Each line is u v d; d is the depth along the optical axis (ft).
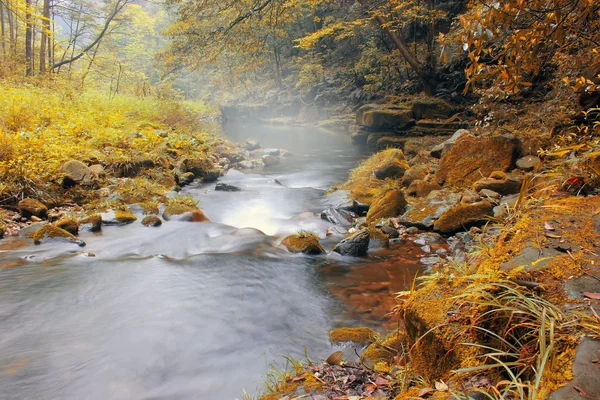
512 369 5.58
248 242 18.84
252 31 48.24
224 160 42.57
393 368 7.75
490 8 8.19
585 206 9.18
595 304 5.66
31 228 19.65
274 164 43.70
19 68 55.36
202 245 18.83
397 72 75.66
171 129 46.80
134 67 128.98
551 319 5.13
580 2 8.64
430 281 8.29
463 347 6.29
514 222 10.60
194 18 48.78
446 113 52.11
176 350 10.50
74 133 32.37
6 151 23.81
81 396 8.82
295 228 21.43
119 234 20.18
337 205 25.46
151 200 25.11
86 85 62.59
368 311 12.44
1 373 9.50
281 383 8.18
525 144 23.61
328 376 7.91
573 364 4.65
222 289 14.10
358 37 93.09
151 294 13.70
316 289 14.08
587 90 14.35
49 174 24.22
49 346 10.64
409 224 20.24
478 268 7.80
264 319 12.07
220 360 10.07
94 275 15.21
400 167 28.02
